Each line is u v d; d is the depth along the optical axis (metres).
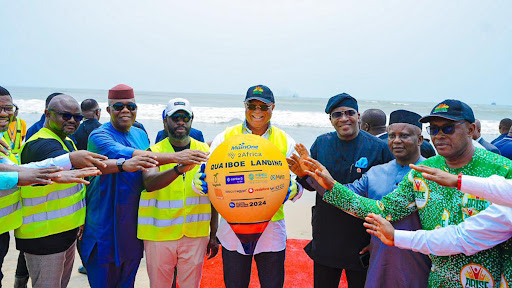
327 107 3.36
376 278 2.79
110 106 3.35
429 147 4.42
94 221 3.18
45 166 2.66
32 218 3.02
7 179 2.33
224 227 3.17
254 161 2.49
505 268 2.16
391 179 2.96
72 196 3.20
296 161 2.98
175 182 3.21
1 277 3.12
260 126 3.33
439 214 2.38
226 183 2.49
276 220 3.17
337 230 3.18
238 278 3.14
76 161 2.68
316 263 3.35
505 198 1.97
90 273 3.21
